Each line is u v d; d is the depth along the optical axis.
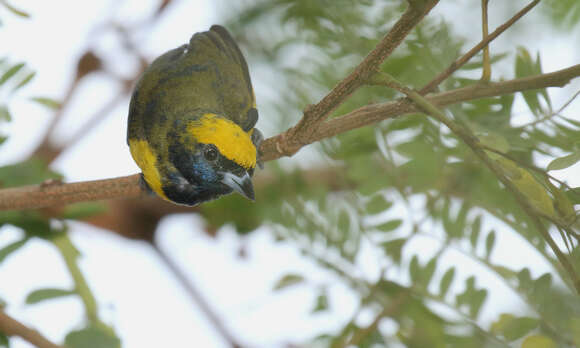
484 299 2.21
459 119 2.21
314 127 2.21
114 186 2.24
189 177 2.25
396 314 2.21
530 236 2.20
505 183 2.17
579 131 2.20
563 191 2.16
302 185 2.24
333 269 2.23
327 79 2.24
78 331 2.21
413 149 2.22
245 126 2.26
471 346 2.20
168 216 2.30
